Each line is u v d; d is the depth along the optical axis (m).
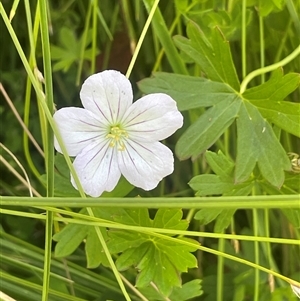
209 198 0.12
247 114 0.15
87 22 0.18
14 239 0.17
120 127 0.13
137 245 0.14
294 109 0.14
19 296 0.17
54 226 0.16
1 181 0.19
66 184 0.15
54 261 0.17
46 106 0.12
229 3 0.17
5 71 0.21
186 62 0.18
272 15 0.17
